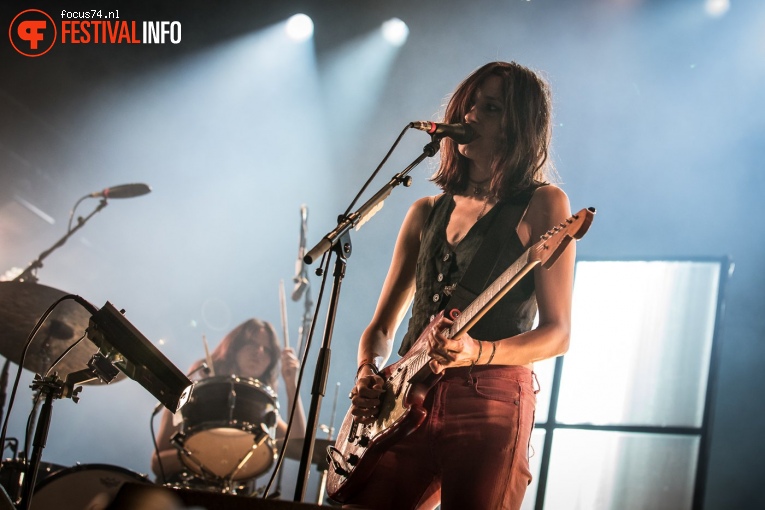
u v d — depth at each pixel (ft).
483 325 8.76
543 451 18.30
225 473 17.31
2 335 16.25
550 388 18.76
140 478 15.03
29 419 10.80
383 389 9.19
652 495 17.26
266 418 17.06
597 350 18.76
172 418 19.63
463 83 10.12
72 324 16.22
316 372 8.98
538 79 10.10
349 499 9.02
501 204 9.36
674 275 18.89
